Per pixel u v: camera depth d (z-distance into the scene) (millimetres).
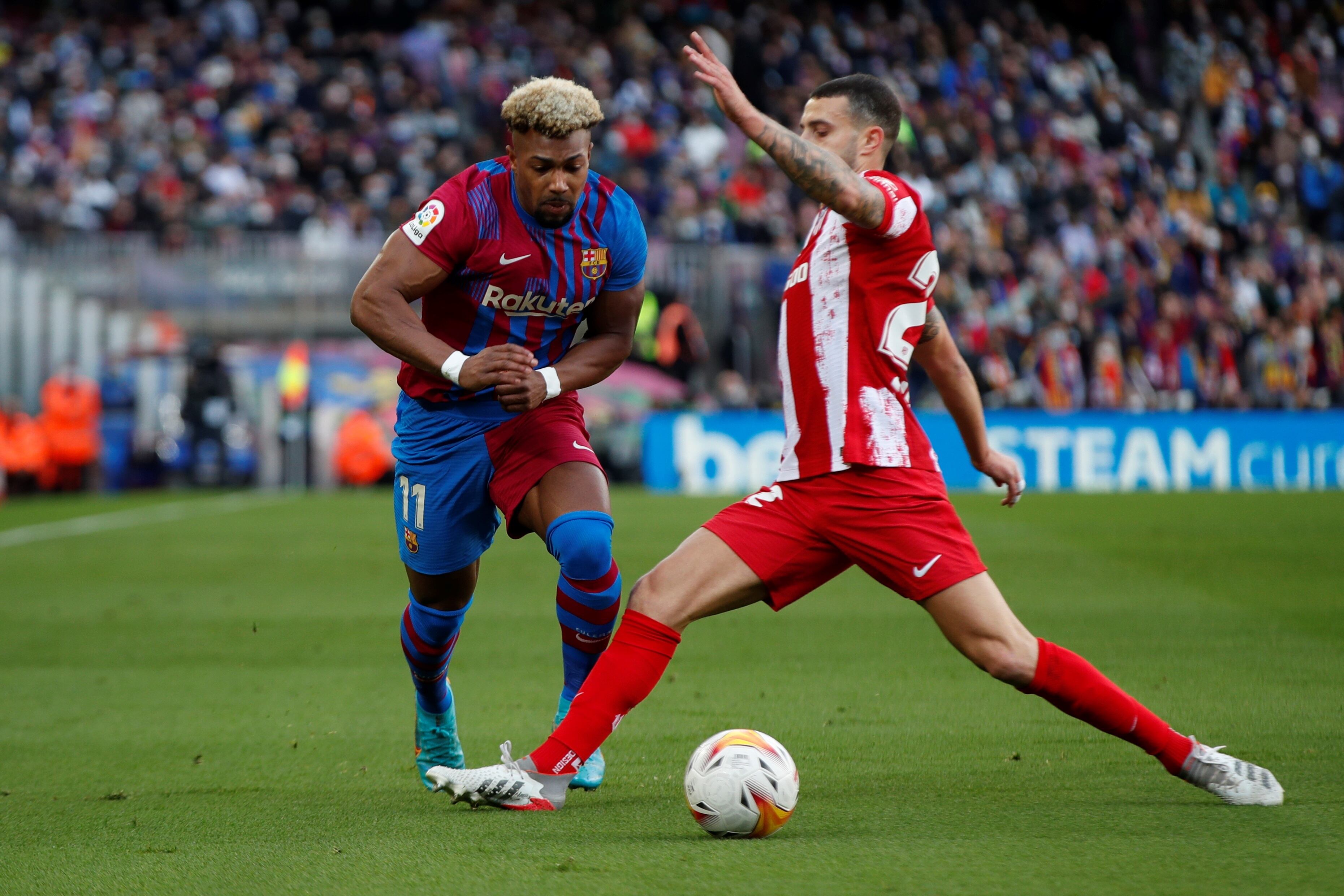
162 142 77562
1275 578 31516
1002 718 16984
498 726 17047
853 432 11711
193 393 63656
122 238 67500
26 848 11305
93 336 66312
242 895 9727
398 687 20094
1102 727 11945
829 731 16234
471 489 13438
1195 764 12000
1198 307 74812
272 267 67250
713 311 68250
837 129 12234
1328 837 10820
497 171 13094
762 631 24844
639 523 44625
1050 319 70750
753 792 10977
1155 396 71875
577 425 13625
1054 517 46688
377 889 9734
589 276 13305
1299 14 104438
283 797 13320
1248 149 94500
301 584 32344
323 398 64438
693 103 86500
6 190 72000
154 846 11312
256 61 84250
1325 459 65062
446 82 85562
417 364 12742
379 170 76750
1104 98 91500
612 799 12922
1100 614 26266
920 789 13109
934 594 11664
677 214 72562
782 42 91875
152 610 28312
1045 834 11039
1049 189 83375
